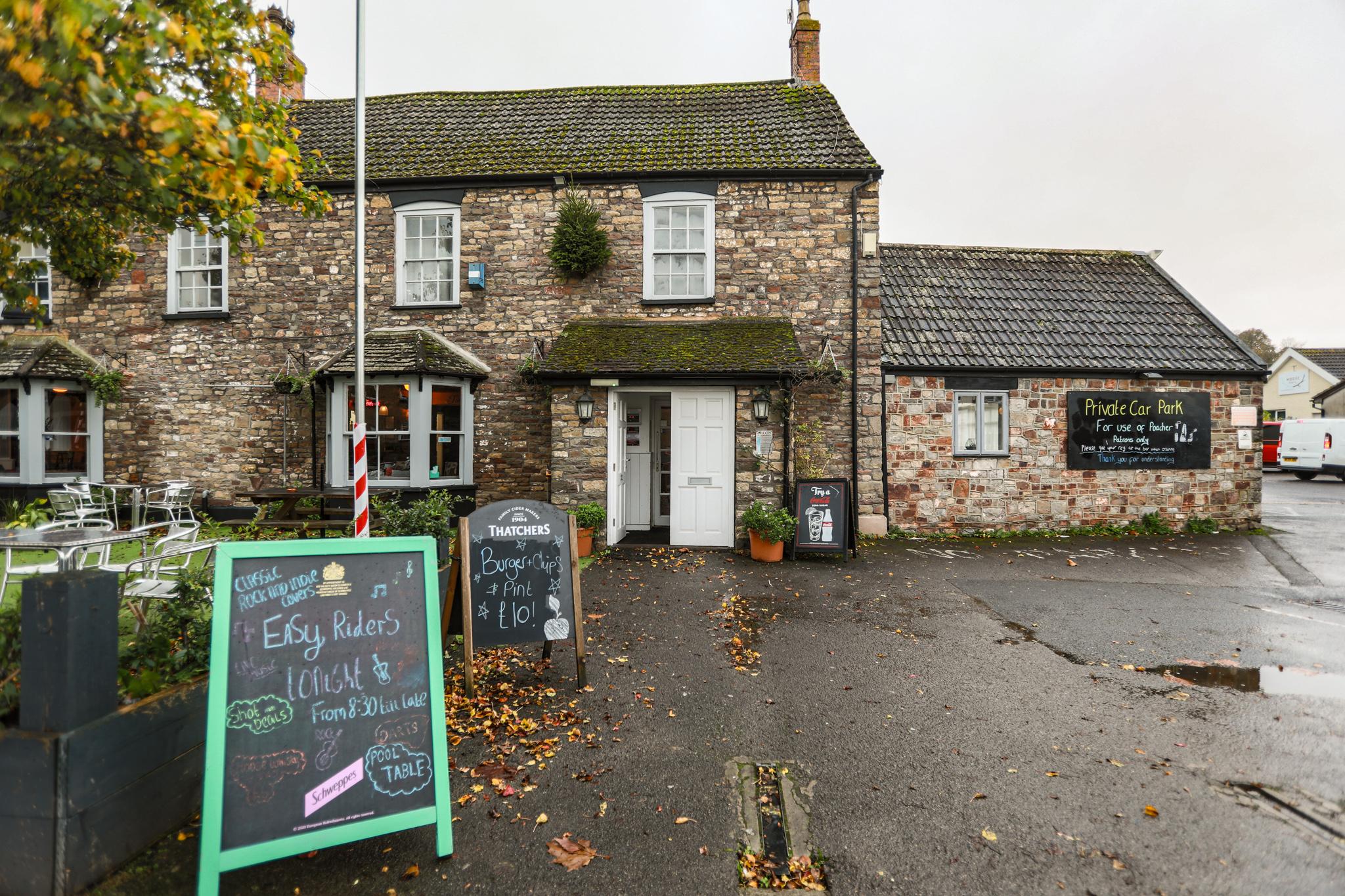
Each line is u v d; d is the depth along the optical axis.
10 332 10.73
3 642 2.62
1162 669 5.12
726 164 10.19
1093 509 11.27
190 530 5.62
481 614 4.58
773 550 8.68
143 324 10.66
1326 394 30.91
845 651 5.47
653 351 9.31
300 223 10.47
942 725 4.16
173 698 2.95
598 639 5.67
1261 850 2.95
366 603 2.94
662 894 2.67
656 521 11.02
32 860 2.45
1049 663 5.23
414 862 2.83
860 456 10.42
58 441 10.51
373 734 2.83
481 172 10.30
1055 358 11.23
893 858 2.89
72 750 2.46
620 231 10.28
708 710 4.34
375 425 9.82
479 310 10.36
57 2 2.23
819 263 10.15
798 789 3.42
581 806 3.25
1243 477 11.58
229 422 10.53
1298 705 4.46
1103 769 3.63
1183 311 12.70
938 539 10.59
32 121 2.55
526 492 10.28
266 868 2.75
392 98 12.69
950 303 12.26
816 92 12.20
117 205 3.93
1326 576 8.23
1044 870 2.81
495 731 4.03
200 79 3.85
